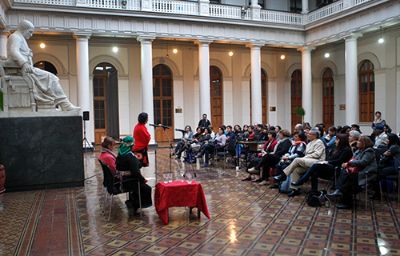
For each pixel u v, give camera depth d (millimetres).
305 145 8648
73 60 20078
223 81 23719
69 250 4809
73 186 9188
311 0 24984
